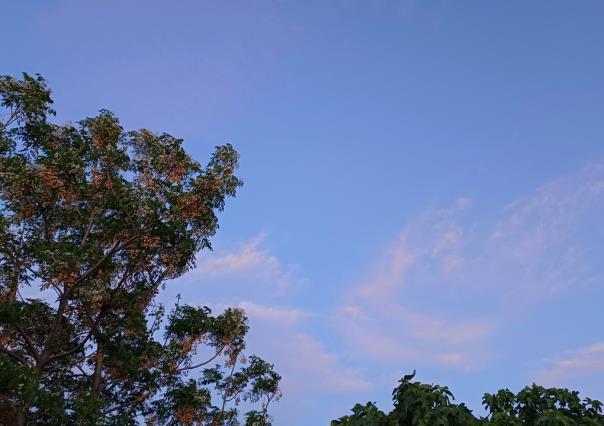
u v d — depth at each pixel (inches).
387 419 378.0
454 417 377.1
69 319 987.9
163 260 992.9
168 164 992.2
